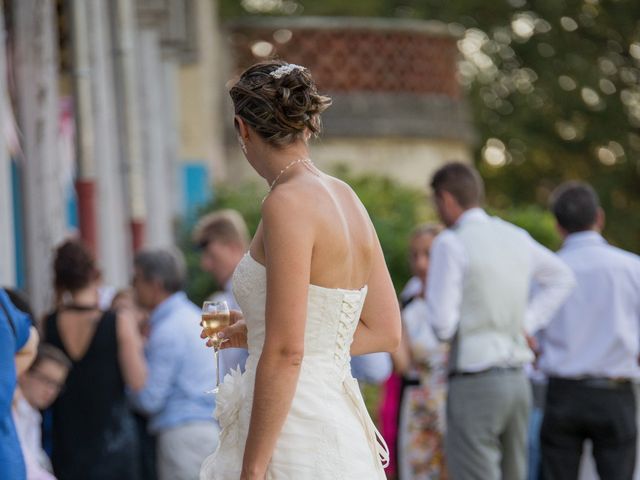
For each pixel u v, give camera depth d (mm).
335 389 6566
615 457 12016
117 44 17938
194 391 11859
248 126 6609
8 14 13836
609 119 37750
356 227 6770
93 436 11297
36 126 13836
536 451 13242
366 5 36906
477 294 11227
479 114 37188
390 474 13008
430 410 12602
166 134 23000
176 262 12008
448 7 37562
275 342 6336
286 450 6441
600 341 11898
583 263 11992
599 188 37469
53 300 12531
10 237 12148
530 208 24719
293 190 6477
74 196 17719
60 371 10672
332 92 25891
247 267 6598
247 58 26469
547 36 37719
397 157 26188
